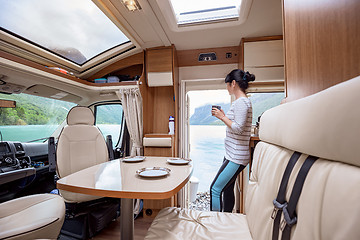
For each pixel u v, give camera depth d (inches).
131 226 45.2
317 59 23.9
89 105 121.0
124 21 73.4
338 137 14.5
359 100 12.5
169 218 41.2
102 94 110.8
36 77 74.2
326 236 13.7
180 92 107.5
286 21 34.4
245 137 58.3
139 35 84.2
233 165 57.3
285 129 26.4
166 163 57.7
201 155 262.5
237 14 74.1
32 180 86.9
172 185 34.7
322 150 16.7
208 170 223.0
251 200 38.0
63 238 66.5
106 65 105.0
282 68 86.7
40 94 91.6
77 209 67.8
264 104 98.2
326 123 16.1
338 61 19.6
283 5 35.8
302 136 20.5
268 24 77.9
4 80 70.4
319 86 23.4
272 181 28.2
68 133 71.6
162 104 109.1
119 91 101.0
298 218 18.2
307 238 15.9
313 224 15.5
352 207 11.6
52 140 84.4
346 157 13.7
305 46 27.1
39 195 49.0
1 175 58.8
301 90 28.6
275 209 23.5
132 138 99.8
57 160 66.3
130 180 38.2
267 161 33.5
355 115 12.8
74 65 96.3
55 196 49.3
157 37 86.6
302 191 18.7
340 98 14.6
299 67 29.3
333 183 14.3
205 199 127.4
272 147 35.1
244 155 57.7
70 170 69.1
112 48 95.4
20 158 80.7
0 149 74.2
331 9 20.7
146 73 99.1
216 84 106.0
